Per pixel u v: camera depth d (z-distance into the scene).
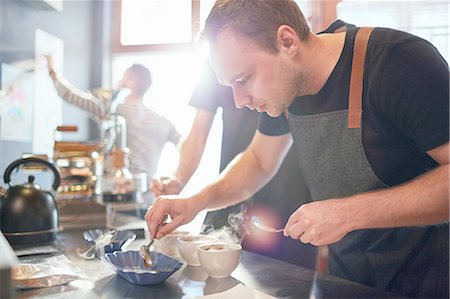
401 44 0.85
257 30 0.81
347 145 0.96
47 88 2.33
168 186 1.36
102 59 2.96
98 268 0.88
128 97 2.19
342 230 0.76
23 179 1.72
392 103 0.85
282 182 1.52
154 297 0.71
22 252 0.98
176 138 2.26
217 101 1.58
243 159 1.23
